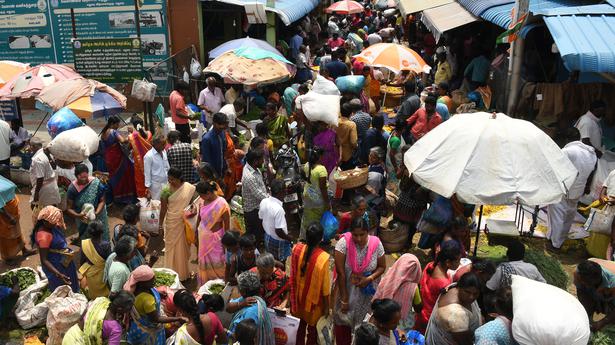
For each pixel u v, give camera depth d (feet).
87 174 23.73
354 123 29.58
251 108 43.60
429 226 22.44
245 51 41.78
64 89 32.19
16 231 24.82
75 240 26.66
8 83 34.60
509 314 13.93
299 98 29.45
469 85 44.60
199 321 14.67
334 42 63.36
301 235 25.03
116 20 47.70
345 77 38.55
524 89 34.71
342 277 16.87
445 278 17.02
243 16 52.95
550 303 12.82
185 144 26.81
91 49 38.50
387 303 13.89
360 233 16.47
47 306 18.89
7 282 20.71
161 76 45.14
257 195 23.49
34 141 33.27
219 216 20.61
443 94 40.88
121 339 15.21
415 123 30.12
